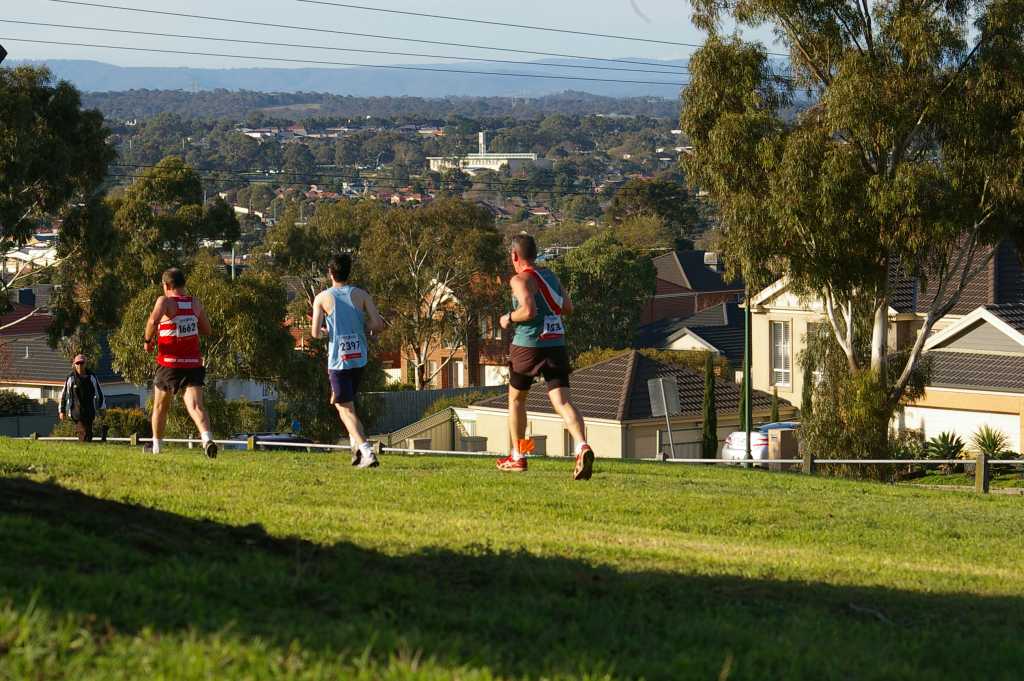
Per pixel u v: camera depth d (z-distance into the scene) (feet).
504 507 57.72
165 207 283.79
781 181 141.59
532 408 205.26
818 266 145.59
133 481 56.59
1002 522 65.72
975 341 188.44
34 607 22.54
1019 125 136.46
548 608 29.45
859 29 149.38
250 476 62.75
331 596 28.22
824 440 158.61
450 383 389.60
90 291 236.43
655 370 209.87
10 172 213.05
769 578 38.63
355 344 59.62
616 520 56.75
